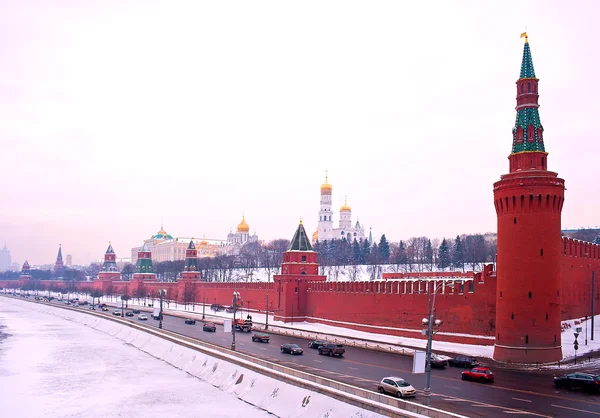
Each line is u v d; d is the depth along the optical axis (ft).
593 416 129.90
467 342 256.52
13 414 159.63
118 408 164.96
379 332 314.14
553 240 216.13
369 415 126.82
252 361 196.44
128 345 311.68
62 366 237.86
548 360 208.95
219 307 514.27
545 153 222.48
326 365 207.82
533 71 226.99
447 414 112.47
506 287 218.79
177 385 197.57
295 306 404.98
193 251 647.15
